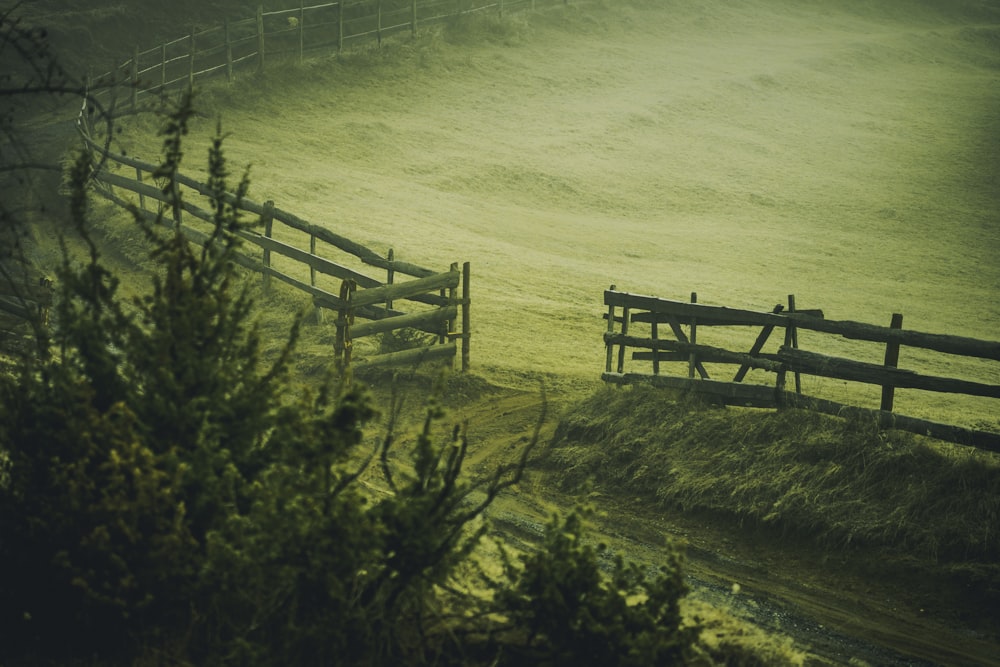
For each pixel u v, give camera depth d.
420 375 21.95
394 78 59.06
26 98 43.50
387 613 7.76
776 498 15.48
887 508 14.83
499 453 18.27
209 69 54.56
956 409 23.50
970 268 44.69
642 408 18.25
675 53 75.50
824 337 32.38
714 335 30.61
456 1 72.88
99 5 58.28
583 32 75.25
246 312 8.79
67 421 7.84
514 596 8.36
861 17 101.00
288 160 44.84
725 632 10.08
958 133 67.81
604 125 58.34
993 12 109.19
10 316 15.67
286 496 7.54
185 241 8.79
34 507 7.80
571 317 29.91
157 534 7.48
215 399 8.28
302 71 56.41
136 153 40.69
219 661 7.52
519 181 48.47
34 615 7.95
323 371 21.22
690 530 15.52
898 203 53.66
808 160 59.47
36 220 31.66
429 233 38.00
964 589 13.45
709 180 53.47
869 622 12.84
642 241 43.00
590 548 8.45
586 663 8.10
